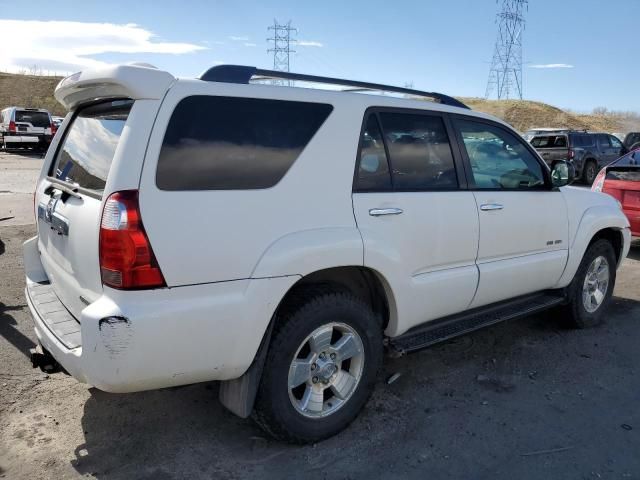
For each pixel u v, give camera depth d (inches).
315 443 125.5
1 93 2400.3
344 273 133.8
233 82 113.6
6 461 116.9
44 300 130.5
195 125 106.6
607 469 118.0
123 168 99.7
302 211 117.1
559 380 159.3
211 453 121.6
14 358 163.5
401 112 139.3
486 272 155.6
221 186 107.7
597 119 2960.1
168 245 100.9
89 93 123.6
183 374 105.7
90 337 98.5
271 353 115.3
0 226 346.6
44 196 140.4
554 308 199.5
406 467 117.7
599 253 197.6
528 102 3006.9
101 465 116.5
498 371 164.6
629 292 247.4
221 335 107.0
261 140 114.0
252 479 113.3
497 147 164.1
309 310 118.4
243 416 114.5
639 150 325.7
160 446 123.7
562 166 177.3
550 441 128.1
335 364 126.0
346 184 124.6
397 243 132.4
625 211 307.7
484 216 152.9
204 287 104.9
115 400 142.5
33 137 1022.4
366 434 129.9
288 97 119.6
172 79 105.9
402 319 137.6
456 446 125.6
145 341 99.3
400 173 136.7
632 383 158.2
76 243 111.4
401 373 161.9
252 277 109.7
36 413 135.6
